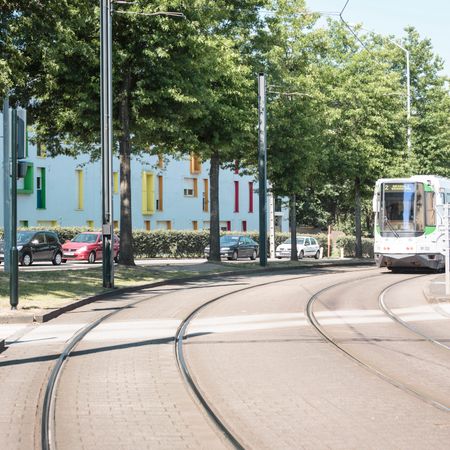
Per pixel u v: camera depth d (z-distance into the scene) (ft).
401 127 208.03
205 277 127.95
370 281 119.03
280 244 248.73
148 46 114.21
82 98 113.39
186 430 28.60
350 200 222.28
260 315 70.08
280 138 165.27
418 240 135.03
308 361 44.68
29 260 163.84
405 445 26.30
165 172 277.03
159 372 41.14
